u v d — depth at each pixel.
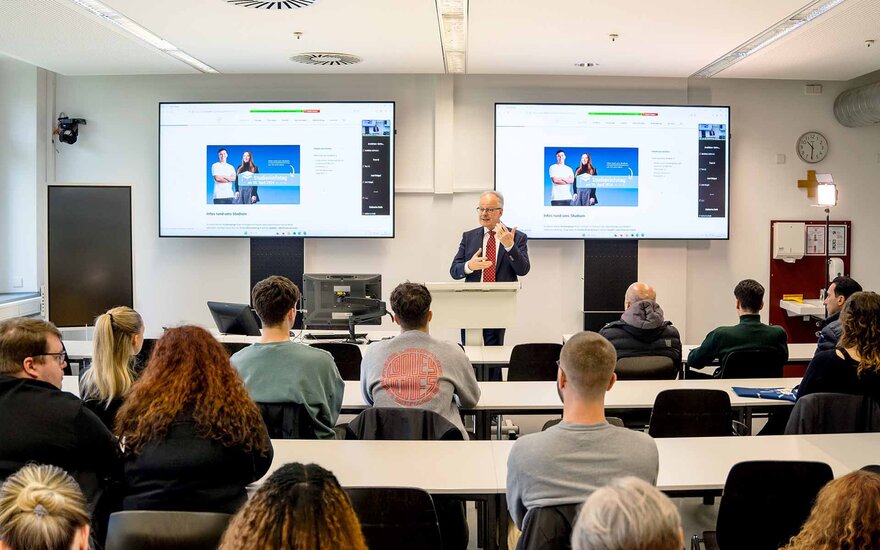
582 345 2.24
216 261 7.91
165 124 7.53
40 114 7.59
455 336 7.98
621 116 7.58
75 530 1.40
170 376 2.37
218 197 7.59
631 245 7.68
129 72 7.54
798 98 7.95
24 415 2.40
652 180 7.62
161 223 7.61
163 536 2.06
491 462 2.88
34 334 2.52
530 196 7.61
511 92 7.76
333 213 7.61
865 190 8.03
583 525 1.25
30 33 5.92
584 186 7.59
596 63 6.99
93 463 2.51
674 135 7.60
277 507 1.23
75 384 4.05
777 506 2.55
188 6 5.16
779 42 6.13
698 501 4.30
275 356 3.15
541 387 4.16
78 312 6.96
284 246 7.68
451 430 3.10
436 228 7.84
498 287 4.87
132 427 2.36
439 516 2.82
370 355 3.42
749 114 7.92
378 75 7.73
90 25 5.67
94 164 7.82
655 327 4.50
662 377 4.52
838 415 3.29
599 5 5.10
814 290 8.03
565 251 7.89
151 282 7.91
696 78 7.86
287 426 3.12
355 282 5.42
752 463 2.52
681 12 5.27
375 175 7.59
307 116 7.54
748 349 4.57
